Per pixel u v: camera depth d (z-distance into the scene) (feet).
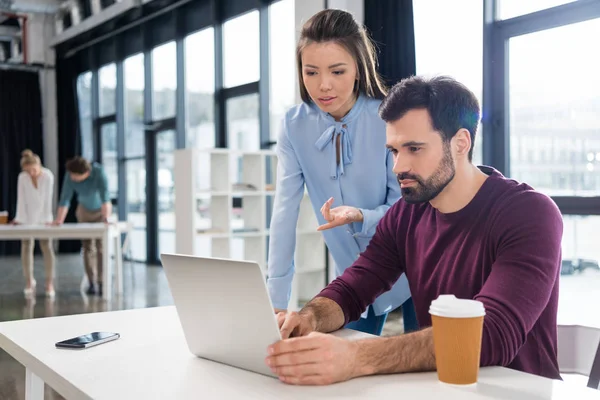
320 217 6.72
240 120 25.00
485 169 4.75
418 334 3.81
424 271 4.83
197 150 18.11
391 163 6.31
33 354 4.23
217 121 25.50
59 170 35.65
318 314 4.77
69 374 3.77
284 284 6.36
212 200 19.20
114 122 32.71
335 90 5.77
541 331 4.32
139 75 30.55
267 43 23.35
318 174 6.43
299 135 6.39
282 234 6.39
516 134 15.49
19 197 21.31
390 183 6.39
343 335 4.74
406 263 5.02
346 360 3.55
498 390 3.34
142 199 30.81
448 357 3.43
